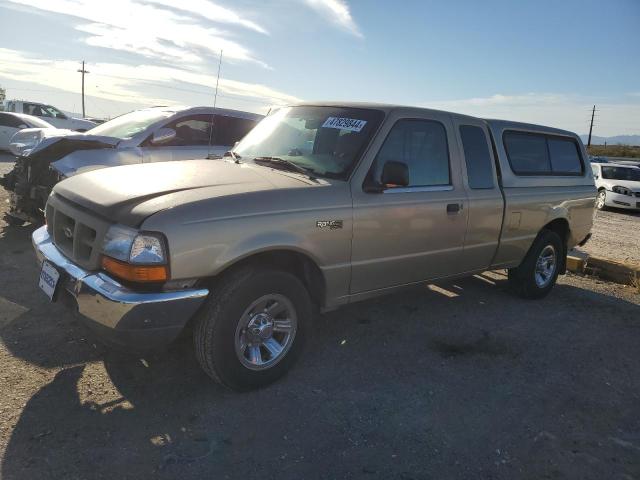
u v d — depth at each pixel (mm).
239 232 3109
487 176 4910
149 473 2572
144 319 2857
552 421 3355
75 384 3285
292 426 3051
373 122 4012
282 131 4418
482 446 3020
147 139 6664
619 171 17500
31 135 8984
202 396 3283
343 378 3674
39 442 2717
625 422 3424
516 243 5297
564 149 6066
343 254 3686
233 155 4395
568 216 5918
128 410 3070
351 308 5074
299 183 3582
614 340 4832
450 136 4539
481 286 6223
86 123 20906
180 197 3074
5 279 4969
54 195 3662
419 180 4238
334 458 2799
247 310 3217
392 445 2953
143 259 2832
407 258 4160
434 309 5250
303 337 3580
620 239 10945
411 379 3744
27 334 3883
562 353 4434
